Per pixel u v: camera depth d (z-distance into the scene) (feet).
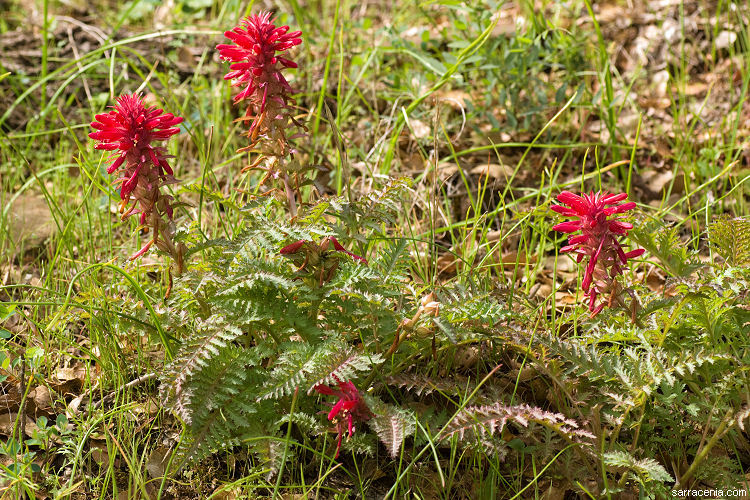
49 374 9.37
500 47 15.21
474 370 9.36
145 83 13.20
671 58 16.42
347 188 9.83
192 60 16.55
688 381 8.23
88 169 12.03
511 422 8.84
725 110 15.15
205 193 8.39
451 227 10.91
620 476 8.03
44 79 13.69
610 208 7.61
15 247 11.53
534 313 9.39
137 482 7.66
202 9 18.71
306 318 8.18
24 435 8.62
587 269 7.67
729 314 8.57
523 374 9.13
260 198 8.66
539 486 8.05
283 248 7.93
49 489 8.05
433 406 8.26
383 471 8.22
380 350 8.57
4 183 13.19
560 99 13.66
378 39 17.12
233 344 8.30
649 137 14.58
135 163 7.68
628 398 7.77
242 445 8.31
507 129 14.11
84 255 11.52
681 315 8.40
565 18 17.67
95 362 9.60
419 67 15.94
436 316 7.49
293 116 8.75
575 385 8.32
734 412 8.10
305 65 15.81
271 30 8.11
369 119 14.94
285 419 7.77
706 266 8.79
